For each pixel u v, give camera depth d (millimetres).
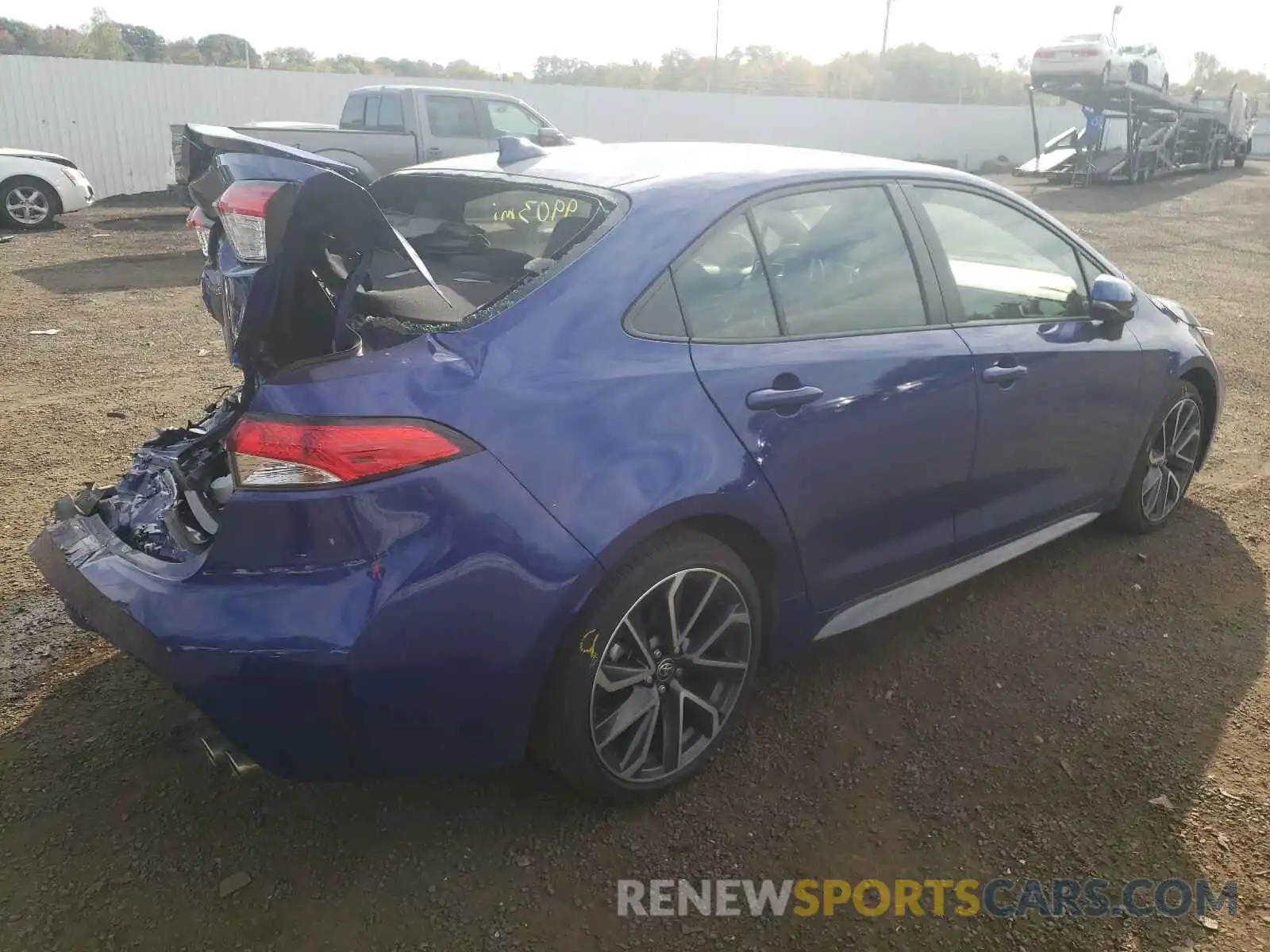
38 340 7441
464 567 2178
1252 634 3625
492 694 2291
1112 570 4105
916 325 3160
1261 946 2277
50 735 2885
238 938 2225
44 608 3557
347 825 2578
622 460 2379
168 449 2965
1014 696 3227
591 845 2539
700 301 2678
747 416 2629
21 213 13500
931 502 3221
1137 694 3240
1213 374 4441
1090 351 3703
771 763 2873
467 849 2512
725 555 2650
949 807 2713
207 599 2164
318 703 2129
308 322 2420
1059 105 35125
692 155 3146
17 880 2359
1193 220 17344
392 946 2223
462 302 2549
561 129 25078
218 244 2768
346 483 2107
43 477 4742
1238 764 2900
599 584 2381
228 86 20094
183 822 2566
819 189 3045
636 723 2605
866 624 3266
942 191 3426
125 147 19328
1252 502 4832
